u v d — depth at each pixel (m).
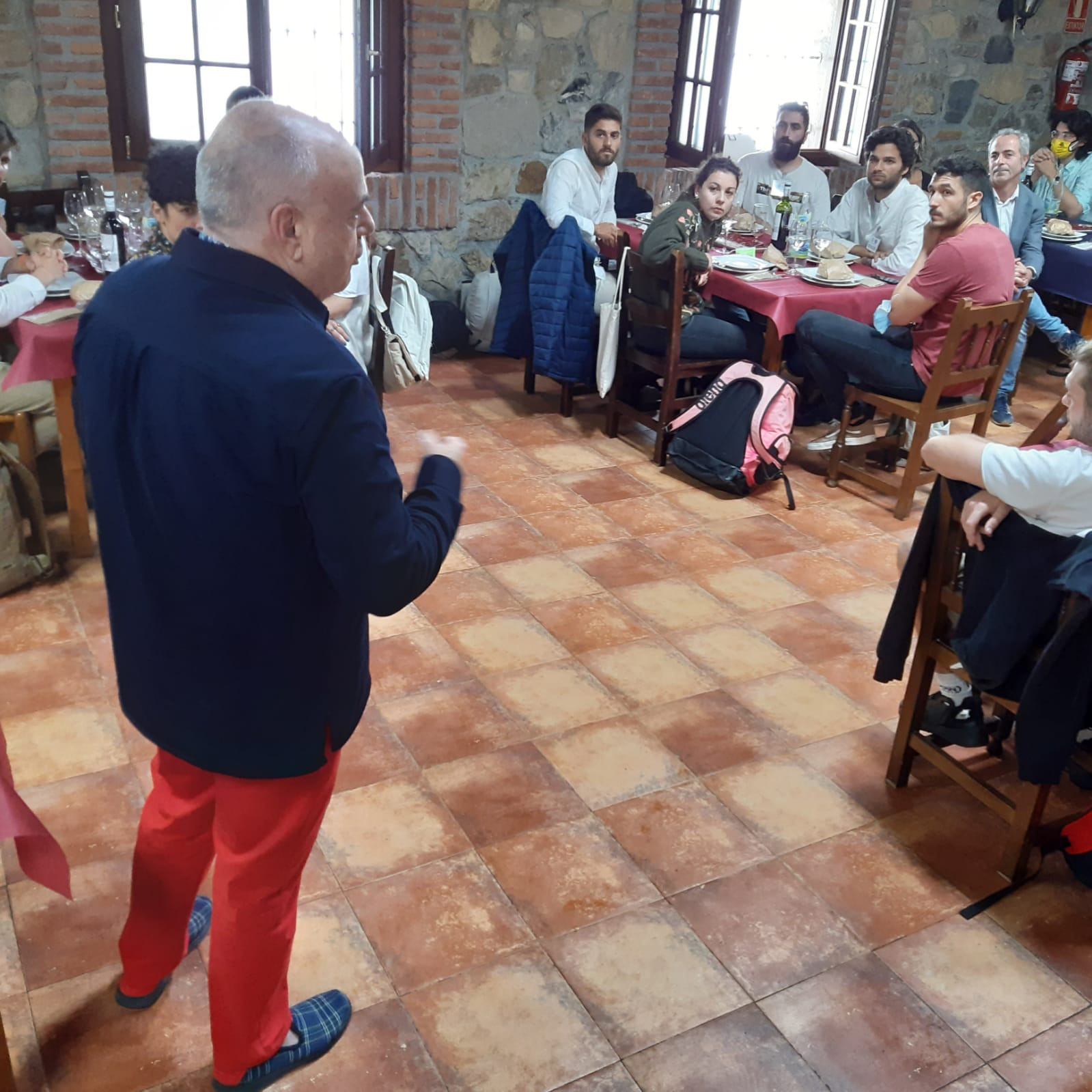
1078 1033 1.82
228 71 4.61
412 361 3.62
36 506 2.99
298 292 1.18
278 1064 1.64
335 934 1.94
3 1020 1.70
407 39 4.82
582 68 5.26
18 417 2.97
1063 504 1.82
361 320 3.52
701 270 3.89
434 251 5.29
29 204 4.14
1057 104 6.55
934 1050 1.78
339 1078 1.67
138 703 1.36
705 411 3.92
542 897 2.05
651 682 2.77
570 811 2.29
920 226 4.38
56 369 2.79
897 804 2.37
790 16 5.90
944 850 2.23
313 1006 1.75
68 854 2.08
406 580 1.21
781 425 3.78
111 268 3.30
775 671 2.85
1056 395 5.25
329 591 1.27
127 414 1.18
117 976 1.82
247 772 1.32
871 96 6.08
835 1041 1.78
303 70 4.79
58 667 2.67
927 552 2.14
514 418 4.55
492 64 5.05
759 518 3.76
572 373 4.42
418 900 2.03
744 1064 1.73
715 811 2.31
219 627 1.24
